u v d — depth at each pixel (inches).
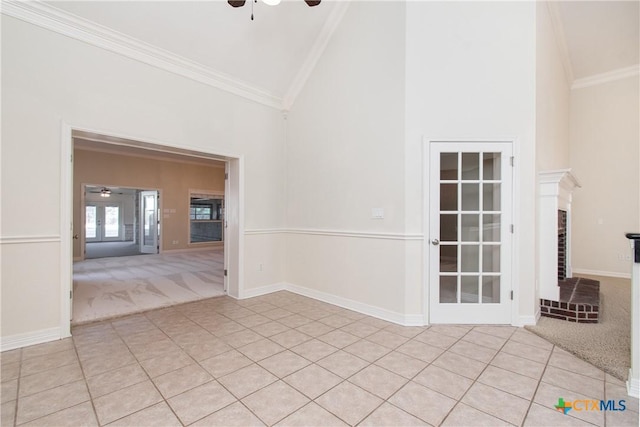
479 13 119.5
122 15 114.0
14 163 99.8
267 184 171.8
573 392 74.9
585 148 221.0
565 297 133.9
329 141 153.2
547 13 144.9
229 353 96.0
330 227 152.6
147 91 128.3
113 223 589.3
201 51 136.9
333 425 63.4
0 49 97.2
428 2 121.4
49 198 106.0
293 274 173.5
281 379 80.9
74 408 68.7
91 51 114.5
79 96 111.8
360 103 138.3
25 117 101.7
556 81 170.4
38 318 103.3
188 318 128.7
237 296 158.9
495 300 121.6
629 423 63.8
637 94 203.6
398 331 114.6
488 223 122.1
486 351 97.3
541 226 127.9
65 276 108.5
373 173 133.0
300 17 144.9
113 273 225.1
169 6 118.3
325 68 155.3
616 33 176.2
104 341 104.8
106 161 300.8
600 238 215.3
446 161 122.3
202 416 66.1
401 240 122.6
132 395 73.6
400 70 123.3
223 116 152.9
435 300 121.6
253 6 131.1
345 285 144.0
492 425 63.3
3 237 97.5
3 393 74.2
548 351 97.2
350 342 104.5
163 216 341.4
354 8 140.7
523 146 117.5
